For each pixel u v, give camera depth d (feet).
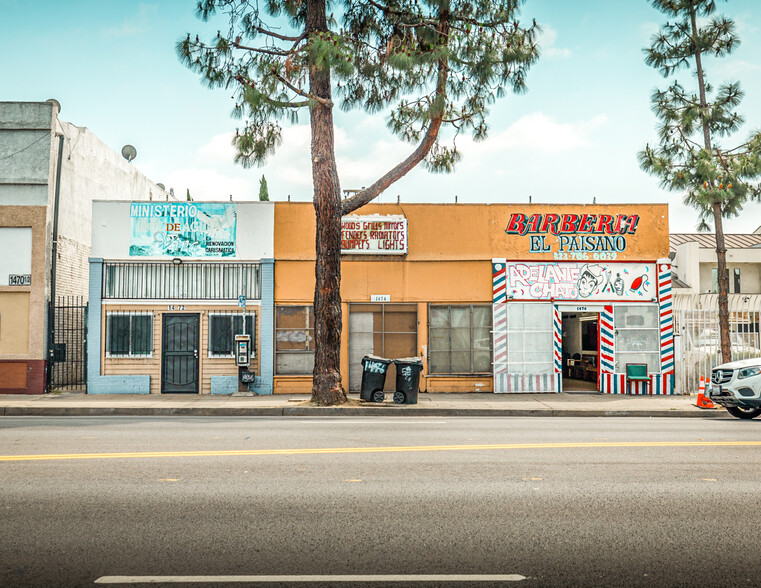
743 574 14.78
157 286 60.29
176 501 20.49
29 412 48.55
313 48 44.68
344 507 19.92
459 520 18.67
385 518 18.83
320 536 17.22
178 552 16.01
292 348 60.59
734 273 135.64
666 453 29.14
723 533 17.66
